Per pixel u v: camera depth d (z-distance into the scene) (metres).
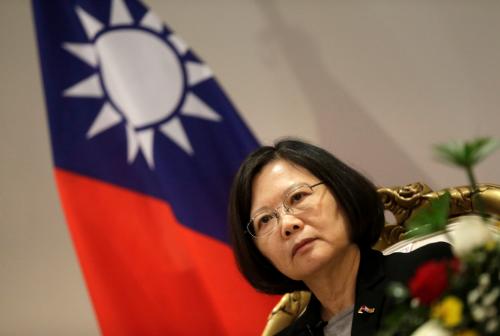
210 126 4.46
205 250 4.32
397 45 4.54
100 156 4.40
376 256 2.77
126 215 4.34
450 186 4.41
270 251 2.76
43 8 4.51
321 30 4.62
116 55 4.50
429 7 4.54
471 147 1.58
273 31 4.66
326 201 2.70
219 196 4.38
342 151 4.52
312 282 2.78
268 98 4.62
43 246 4.73
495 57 4.45
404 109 4.50
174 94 4.48
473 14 4.50
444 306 1.49
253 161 2.88
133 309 4.26
